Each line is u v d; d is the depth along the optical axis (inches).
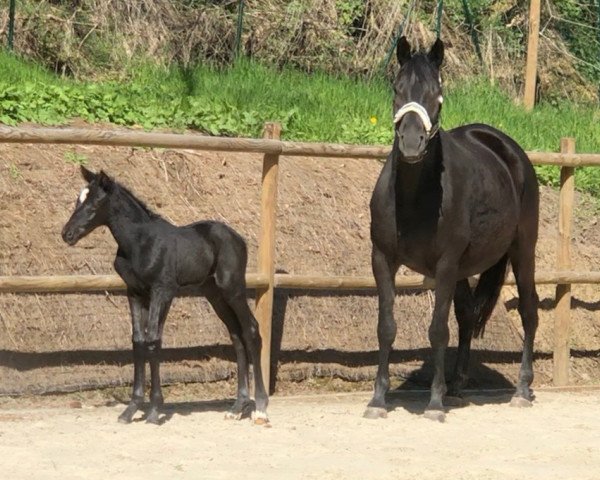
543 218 634.8
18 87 572.4
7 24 748.6
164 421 408.5
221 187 541.0
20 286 417.7
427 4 941.8
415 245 428.8
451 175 430.0
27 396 433.7
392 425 420.8
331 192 565.9
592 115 871.1
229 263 414.0
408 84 409.4
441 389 439.2
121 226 398.6
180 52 802.8
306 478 332.5
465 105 764.6
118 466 338.0
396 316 524.1
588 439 406.3
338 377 498.3
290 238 527.5
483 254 455.8
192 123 590.9
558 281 527.5
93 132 431.2
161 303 400.2
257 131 605.9
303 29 866.8
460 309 483.2
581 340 575.5
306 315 504.1
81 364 449.7
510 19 980.6
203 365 472.1
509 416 450.9
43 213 485.7
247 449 368.8
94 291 468.1
